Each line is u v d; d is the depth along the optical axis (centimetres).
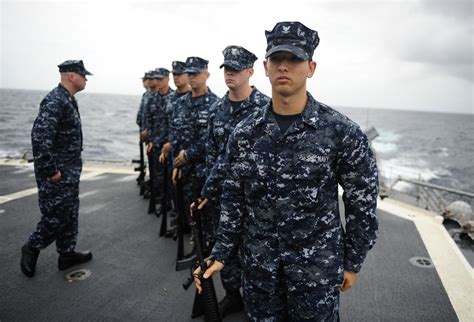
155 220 472
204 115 355
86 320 256
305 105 155
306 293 156
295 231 155
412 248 394
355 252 156
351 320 261
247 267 170
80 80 310
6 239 398
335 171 155
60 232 323
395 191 743
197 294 257
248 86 274
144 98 649
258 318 171
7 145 2327
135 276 322
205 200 260
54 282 309
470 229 506
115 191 604
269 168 157
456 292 302
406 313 271
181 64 421
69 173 313
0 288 297
